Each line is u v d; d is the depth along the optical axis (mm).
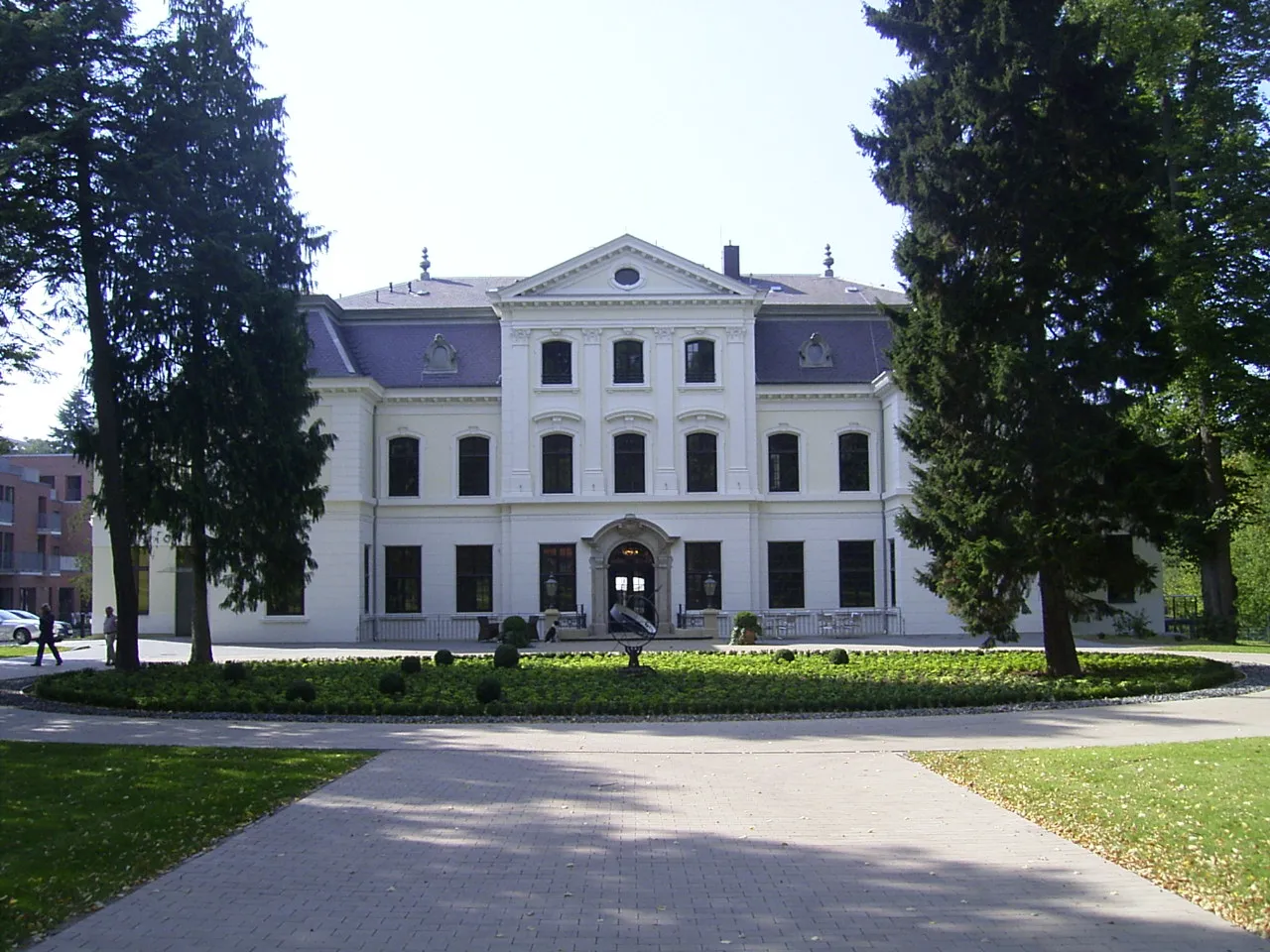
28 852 9734
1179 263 32812
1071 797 11812
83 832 10461
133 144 25656
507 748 15922
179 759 14641
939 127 23938
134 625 26922
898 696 20391
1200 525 31250
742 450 44906
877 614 42812
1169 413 36594
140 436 27953
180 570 44812
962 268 24234
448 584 45438
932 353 24016
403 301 49469
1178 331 33438
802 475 45844
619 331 45188
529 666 27391
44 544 72750
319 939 7695
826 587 45469
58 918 8078
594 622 44094
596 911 8289
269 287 28250
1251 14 33062
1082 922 7957
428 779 13445
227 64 27859
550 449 45250
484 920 8086
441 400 45844
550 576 44594
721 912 8250
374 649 38500
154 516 27672
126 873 9195
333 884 9031
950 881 9016
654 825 11023
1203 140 33844
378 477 45750
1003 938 7637
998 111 23359
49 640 31281
